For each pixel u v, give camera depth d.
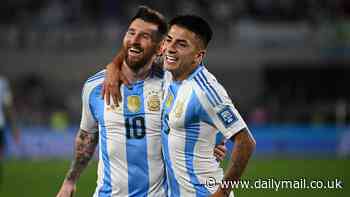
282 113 93.19
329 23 100.50
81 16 104.62
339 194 43.28
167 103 20.08
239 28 101.62
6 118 48.72
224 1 105.62
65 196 22.20
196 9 103.81
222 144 20.30
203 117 19.47
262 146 81.00
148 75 21.03
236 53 101.00
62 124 82.56
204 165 19.86
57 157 74.31
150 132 20.91
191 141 19.69
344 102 94.69
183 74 19.73
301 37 100.31
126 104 20.89
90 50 101.81
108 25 102.44
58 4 105.75
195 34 19.39
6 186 50.34
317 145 81.38
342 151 80.75
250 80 101.19
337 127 81.25
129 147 20.98
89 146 22.14
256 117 87.44
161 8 104.19
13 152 76.00
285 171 58.72
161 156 21.09
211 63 101.38
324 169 60.59
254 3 105.25
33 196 45.34
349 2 104.44
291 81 100.88
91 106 21.42
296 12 104.19
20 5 106.00
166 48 19.62
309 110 93.81
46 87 100.69
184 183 19.95
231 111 19.20
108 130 21.12
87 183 50.66
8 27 102.44
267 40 101.00
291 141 81.31
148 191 21.11
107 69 21.27
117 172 21.17
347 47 99.12
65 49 102.00
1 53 101.69
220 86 19.47
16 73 101.50
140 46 20.36
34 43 102.31
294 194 43.12
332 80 100.44
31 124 90.56
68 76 101.56
